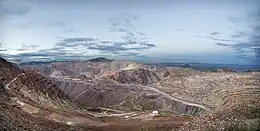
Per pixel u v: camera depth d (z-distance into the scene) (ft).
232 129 143.23
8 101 319.88
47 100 446.19
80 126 303.68
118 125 347.36
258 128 137.08
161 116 459.73
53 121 287.69
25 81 456.04
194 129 176.45
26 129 204.33
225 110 193.88
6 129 180.24
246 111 168.76
